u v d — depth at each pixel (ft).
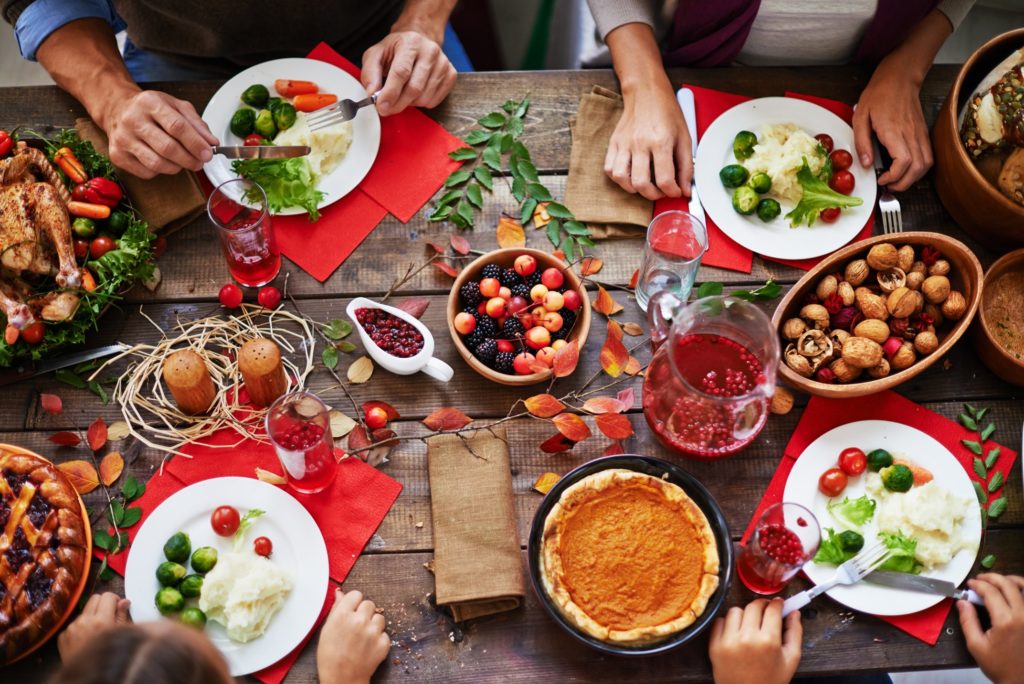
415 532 4.59
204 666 2.95
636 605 4.23
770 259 5.28
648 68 5.61
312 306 5.11
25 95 5.59
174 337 5.00
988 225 5.17
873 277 4.93
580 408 4.83
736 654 4.17
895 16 5.47
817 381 4.71
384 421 4.74
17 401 4.80
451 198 5.37
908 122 5.43
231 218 5.10
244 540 4.43
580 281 4.88
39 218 4.70
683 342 4.51
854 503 4.58
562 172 5.55
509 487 4.61
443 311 5.14
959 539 4.50
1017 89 4.69
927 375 4.99
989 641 4.24
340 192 5.32
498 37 8.47
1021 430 4.85
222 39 6.29
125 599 4.25
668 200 5.43
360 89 5.56
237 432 4.75
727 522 4.59
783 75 5.82
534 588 4.23
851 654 4.35
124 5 6.03
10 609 4.05
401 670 4.30
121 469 4.64
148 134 4.95
